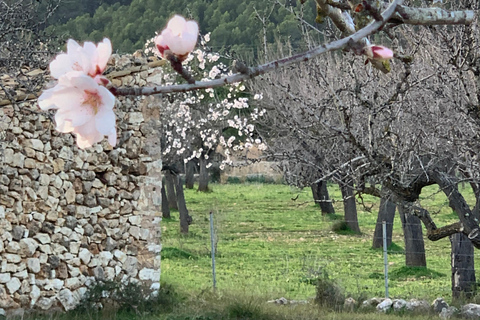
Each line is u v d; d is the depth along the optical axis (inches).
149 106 478.6
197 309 460.8
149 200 480.1
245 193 1620.3
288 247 917.2
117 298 444.5
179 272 695.7
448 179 308.5
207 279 655.1
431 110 326.3
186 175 1742.1
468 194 1333.7
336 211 1317.7
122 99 469.1
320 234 1040.8
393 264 791.7
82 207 451.2
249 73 64.5
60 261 436.8
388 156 272.1
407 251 747.4
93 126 52.2
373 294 591.8
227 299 498.9
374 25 71.2
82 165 452.4
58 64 54.1
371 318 455.8
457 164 321.1
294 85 494.0
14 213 413.7
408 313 492.4
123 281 465.1
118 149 468.4
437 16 80.6
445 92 309.3
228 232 1053.8
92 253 454.6
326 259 818.8
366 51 68.1
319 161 327.0
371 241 976.3
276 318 446.6
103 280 448.1
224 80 63.7
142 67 468.1
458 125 305.1
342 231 1053.8
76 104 52.2
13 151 412.5
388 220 904.9
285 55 709.9
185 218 1042.1
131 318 431.5
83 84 51.7
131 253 473.4
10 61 303.0
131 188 475.2
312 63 336.8
